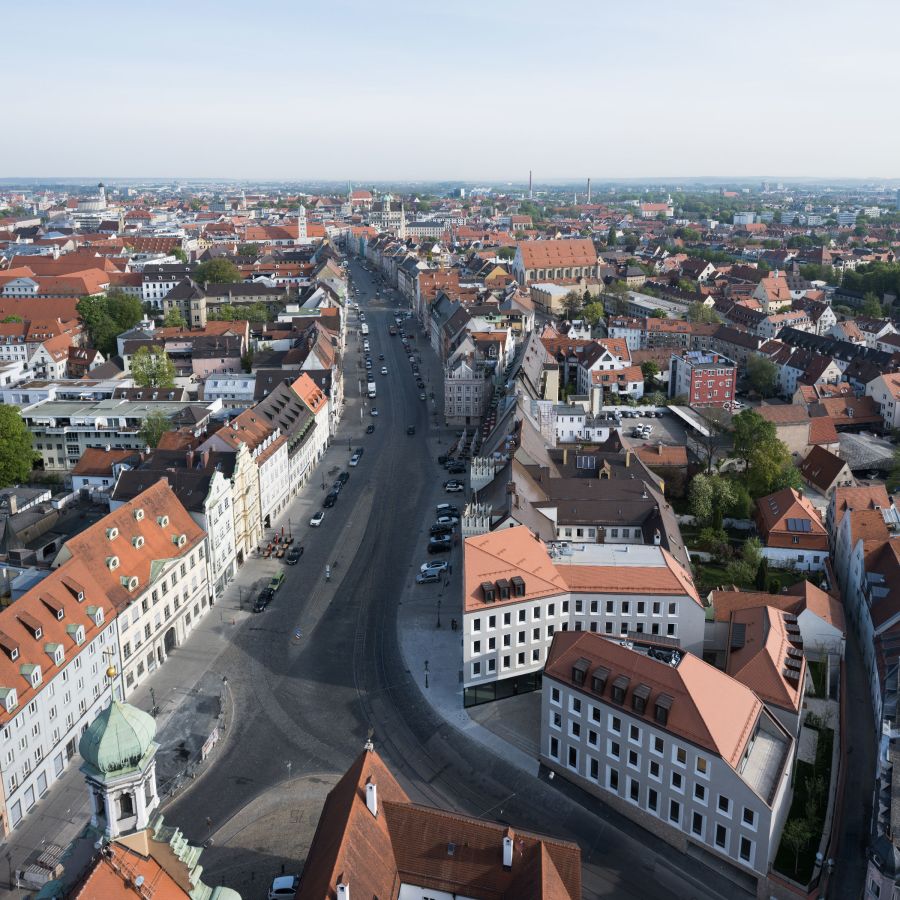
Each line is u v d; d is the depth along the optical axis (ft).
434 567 475.31
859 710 371.76
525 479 470.80
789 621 387.96
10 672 303.89
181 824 299.99
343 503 584.81
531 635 373.61
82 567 358.64
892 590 408.87
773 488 582.35
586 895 270.87
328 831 233.76
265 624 431.43
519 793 317.22
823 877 274.16
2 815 291.38
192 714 360.07
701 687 292.20
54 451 639.35
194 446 542.98
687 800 286.46
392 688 379.76
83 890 173.99
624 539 474.49
